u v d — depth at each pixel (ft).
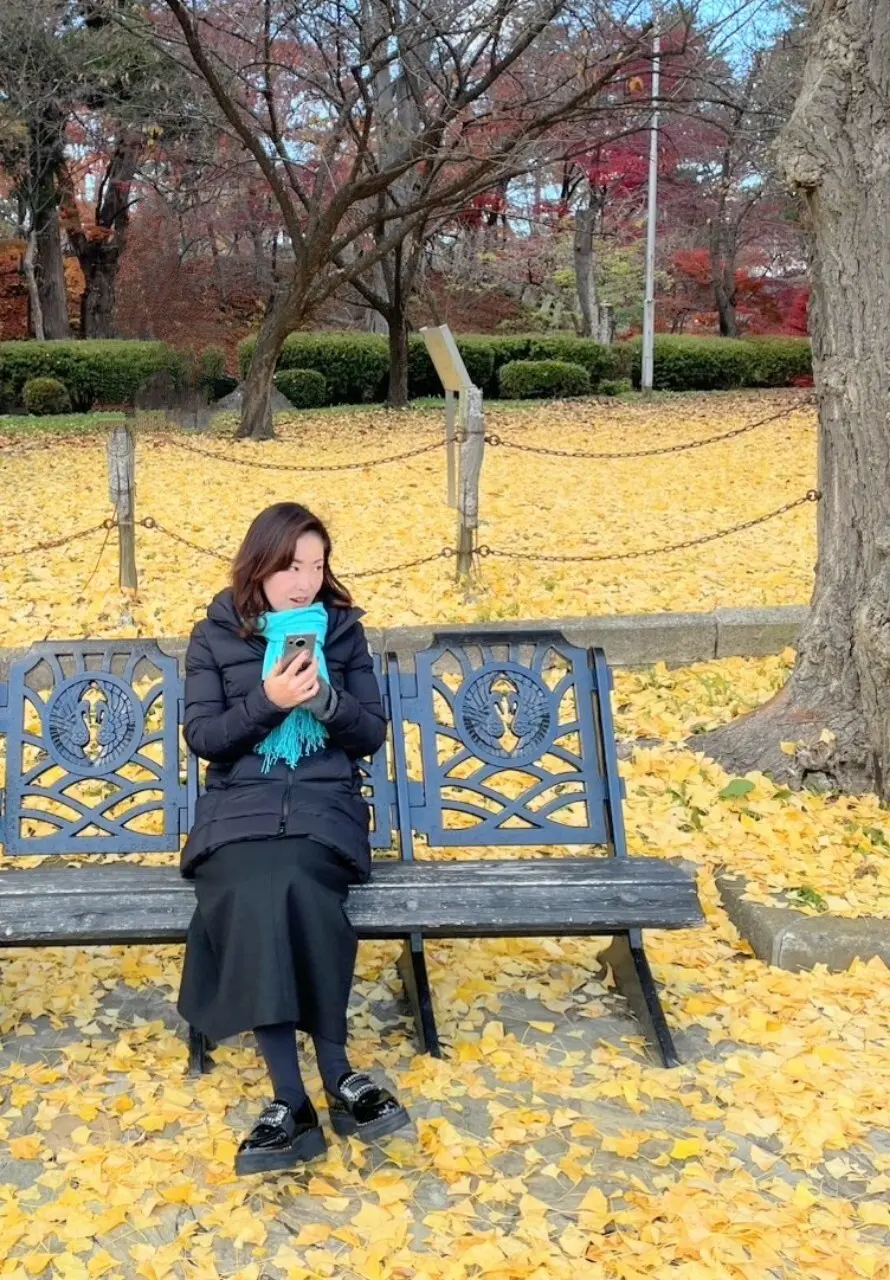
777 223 89.45
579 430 54.44
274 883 9.64
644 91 54.65
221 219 82.58
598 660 12.50
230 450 48.34
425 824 12.05
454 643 12.54
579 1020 11.67
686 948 12.81
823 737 15.88
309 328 93.45
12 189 78.13
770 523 32.78
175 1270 8.34
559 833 12.12
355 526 32.42
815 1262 8.38
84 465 43.86
